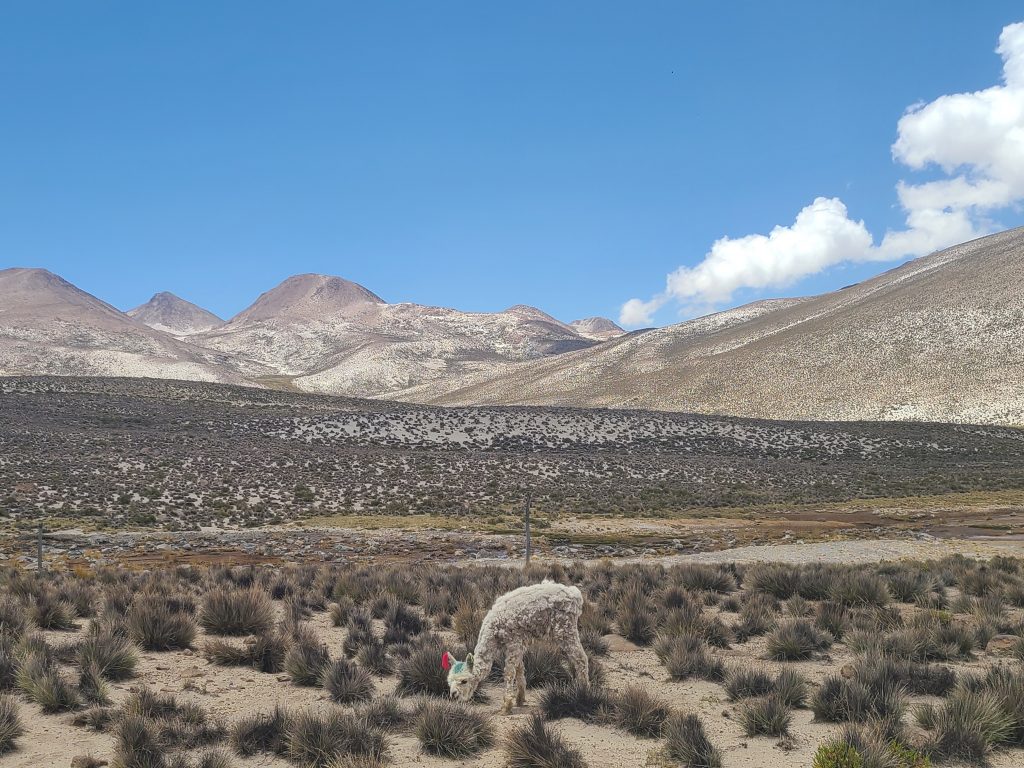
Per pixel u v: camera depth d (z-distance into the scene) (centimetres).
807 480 6600
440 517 4425
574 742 812
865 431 9212
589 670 1053
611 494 5578
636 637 1344
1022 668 1023
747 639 1359
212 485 4938
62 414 7981
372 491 5206
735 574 2111
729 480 6462
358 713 861
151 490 4591
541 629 933
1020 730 816
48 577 1889
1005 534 3662
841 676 1070
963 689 889
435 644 1112
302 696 975
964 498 5619
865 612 1509
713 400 17225
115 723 822
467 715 827
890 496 5828
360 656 1117
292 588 1795
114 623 1253
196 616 1434
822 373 16738
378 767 700
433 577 1912
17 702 881
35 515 3881
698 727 785
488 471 6350
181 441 6544
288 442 7475
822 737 833
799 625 1297
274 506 4544
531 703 973
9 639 1089
